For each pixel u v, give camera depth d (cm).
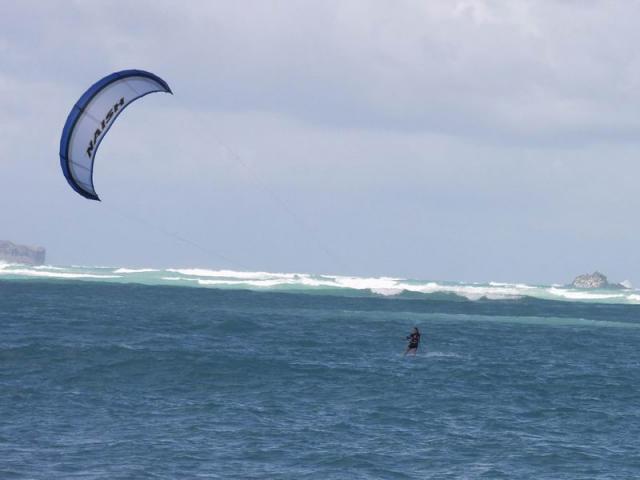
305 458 7675
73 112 9156
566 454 8106
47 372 11344
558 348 17488
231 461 7506
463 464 7662
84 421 8819
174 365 12025
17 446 7738
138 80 9556
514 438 8688
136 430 8481
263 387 10956
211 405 9762
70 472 7025
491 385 11881
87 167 9462
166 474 7062
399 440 8431
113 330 16700
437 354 15262
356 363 13438
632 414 10194
